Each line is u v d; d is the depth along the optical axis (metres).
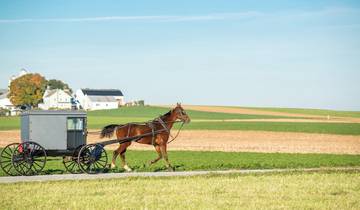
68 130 29.28
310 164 36.53
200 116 138.50
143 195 21.66
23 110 30.22
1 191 22.31
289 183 25.31
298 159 41.88
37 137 28.81
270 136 77.31
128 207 18.98
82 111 29.59
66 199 20.53
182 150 54.75
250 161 39.66
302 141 68.31
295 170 31.44
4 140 70.00
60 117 29.09
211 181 25.83
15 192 22.11
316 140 70.06
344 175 28.67
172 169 31.47
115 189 23.08
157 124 31.38
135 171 31.05
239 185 24.56
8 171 28.70
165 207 19.06
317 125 101.94
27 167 28.56
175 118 31.64
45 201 20.05
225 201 20.31
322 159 41.88
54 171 30.88
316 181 26.11
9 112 170.50
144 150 55.22
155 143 31.39
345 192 22.81
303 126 98.69
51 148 28.97
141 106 172.12
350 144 63.38
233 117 136.12
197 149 56.31
